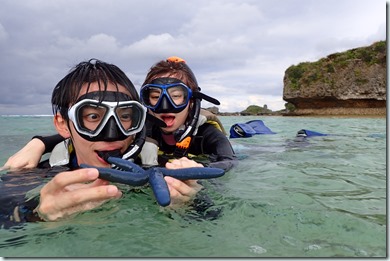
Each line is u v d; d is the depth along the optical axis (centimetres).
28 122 359
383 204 56
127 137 61
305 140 172
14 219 45
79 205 45
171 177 48
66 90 60
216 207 51
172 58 104
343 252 38
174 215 48
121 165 51
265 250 38
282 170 86
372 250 38
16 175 68
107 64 62
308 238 41
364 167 91
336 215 49
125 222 45
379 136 196
